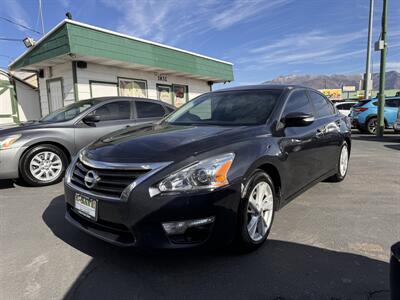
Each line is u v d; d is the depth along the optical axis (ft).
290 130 11.18
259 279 7.84
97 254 9.23
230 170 8.14
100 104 18.90
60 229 11.05
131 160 8.07
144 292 7.43
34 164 16.31
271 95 12.09
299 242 9.78
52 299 7.22
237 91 13.15
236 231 8.46
